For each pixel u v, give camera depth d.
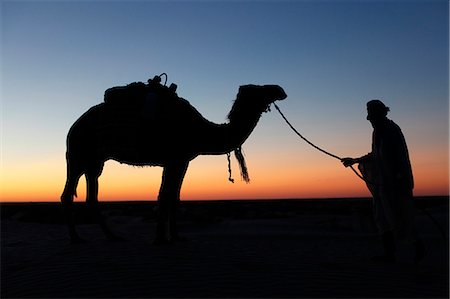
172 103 8.47
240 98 8.52
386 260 7.16
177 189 8.56
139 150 8.35
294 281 5.70
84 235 11.13
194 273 6.02
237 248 8.16
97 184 9.10
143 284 5.56
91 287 5.48
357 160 7.35
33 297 5.21
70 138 8.99
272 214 23.16
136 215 23.08
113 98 8.68
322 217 19.14
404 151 6.84
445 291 5.37
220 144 8.38
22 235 11.68
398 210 6.79
